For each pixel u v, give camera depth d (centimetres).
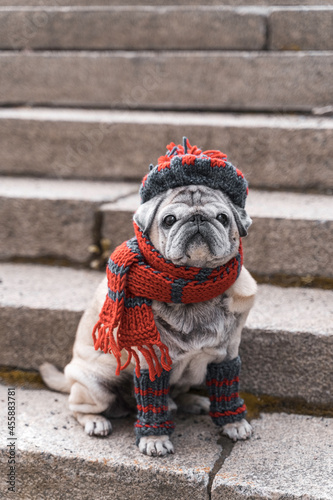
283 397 218
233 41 364
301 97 338
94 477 181
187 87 353
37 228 282
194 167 167
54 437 195
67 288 256
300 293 249
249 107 348
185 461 180
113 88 362
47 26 386
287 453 185
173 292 171
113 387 203
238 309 186
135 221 175
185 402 216
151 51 376
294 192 301
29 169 333
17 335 240
